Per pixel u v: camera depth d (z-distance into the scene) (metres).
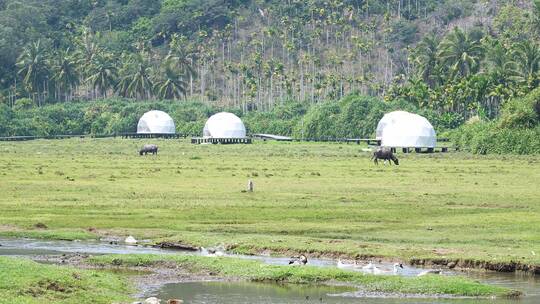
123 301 105.00
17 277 106.19
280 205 195.38
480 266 129.62
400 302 108.38
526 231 159.50
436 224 168.62
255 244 144.88
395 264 126.88
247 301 108.12
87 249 145.62
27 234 159.25
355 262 132.50
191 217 177.50
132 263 130.62
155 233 159.50
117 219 175.38
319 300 108.94
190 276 123.50
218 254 137.75
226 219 175.00
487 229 162.12
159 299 107.56
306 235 157.25
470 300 109.94
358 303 107.62
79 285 109.00
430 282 116.00
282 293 112.81
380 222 172.00
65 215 180.25
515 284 119.12
